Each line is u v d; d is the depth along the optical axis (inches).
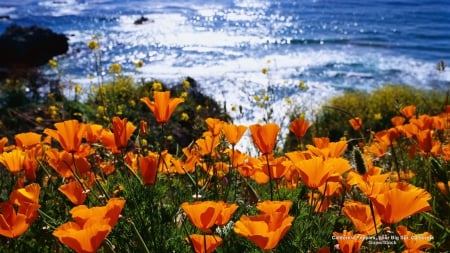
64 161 92.3
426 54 1011.9
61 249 89.3
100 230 57.4
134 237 87.7
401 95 482.0
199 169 127.8
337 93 722.2
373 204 68.7
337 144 96.4
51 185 112.0
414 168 148.8
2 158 100.7
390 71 871.7
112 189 103.7
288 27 1430.9
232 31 1373.0
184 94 302.5
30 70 845.2
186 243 86.2
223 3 1989.4
